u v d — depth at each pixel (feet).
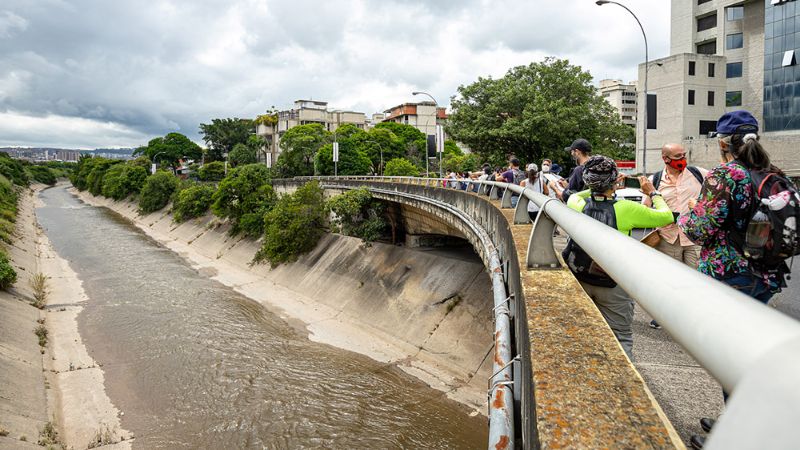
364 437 54.29
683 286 3.16
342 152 211.82
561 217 8.97
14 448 49.06
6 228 148.25
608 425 4.98
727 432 1.53
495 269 22.72
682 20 144.66
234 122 364.79
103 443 54.60
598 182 13.16
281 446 53.21
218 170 307.17
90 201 343.46
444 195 70.08
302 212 126.93
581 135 113.70
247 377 69.15
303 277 117.29
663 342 19.03
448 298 79.97
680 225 11.95
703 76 130.41
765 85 118.32
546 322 8.07
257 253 139.33
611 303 13.32
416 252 97.45
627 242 4.94
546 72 118.11
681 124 130.00
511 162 46.06
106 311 99.30
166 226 211.00
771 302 23.30
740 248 11.03
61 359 75.82
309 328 89.86
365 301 94.79
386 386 65.72
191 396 64.23
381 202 115.44
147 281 124.47
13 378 61.87
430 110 319.88
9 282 96.48
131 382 68.49
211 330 88.63
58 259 147.33
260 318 96.07
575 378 6.01
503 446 9.43
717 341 2.25
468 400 61.11
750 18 128.06
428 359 72.08
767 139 110.73
